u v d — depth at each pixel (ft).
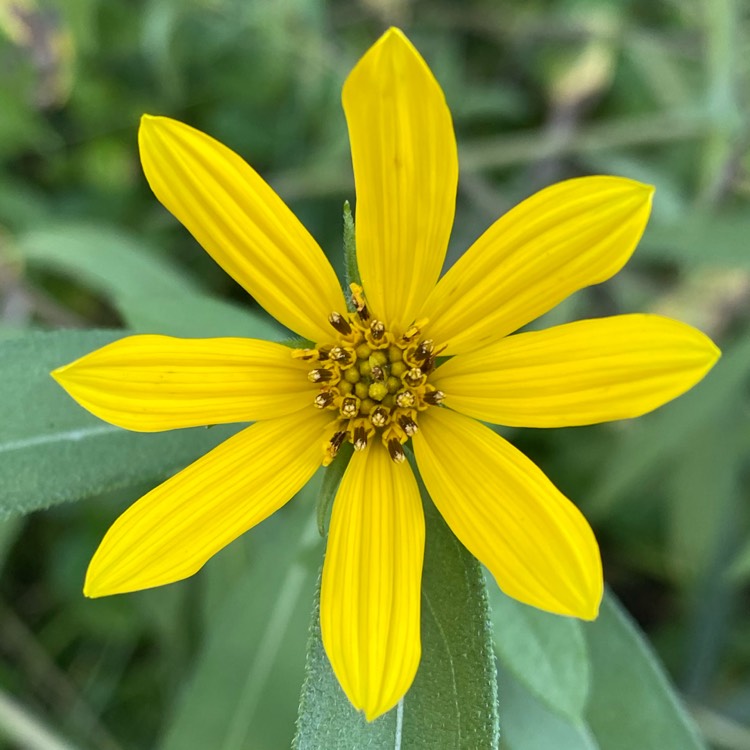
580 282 0.24
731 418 0.48
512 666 0.29
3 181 0.58
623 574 0.56
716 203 0.52
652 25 0.67
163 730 0.49
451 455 0.25
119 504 0.54
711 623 0.48
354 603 0.23
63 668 0.55
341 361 0.26
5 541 0.44
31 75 0.55
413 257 0.25
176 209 0.23
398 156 0.24
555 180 0.61
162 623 0.50
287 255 0.25
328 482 0.26
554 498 0.23
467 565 0.25
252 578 0.41
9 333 0.38
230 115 0.61
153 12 0.56
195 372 0.24
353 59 0.63
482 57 0.67
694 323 0.55
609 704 0.33
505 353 0.25
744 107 0.55
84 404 0.22
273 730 0.39
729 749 0.48
